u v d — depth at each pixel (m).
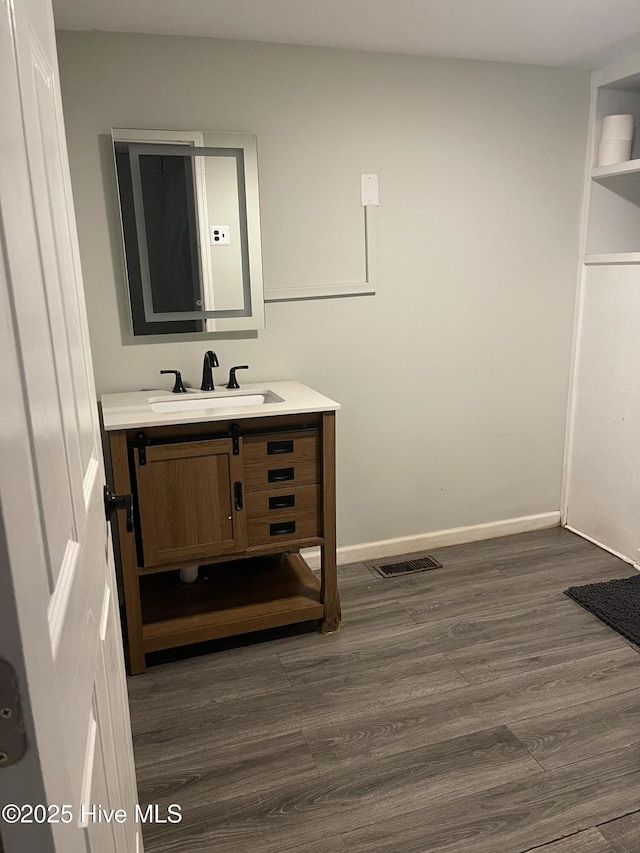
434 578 2.85
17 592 0.43
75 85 2.28
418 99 2.68
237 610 2.36
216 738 1.91
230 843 1.55
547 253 3.05
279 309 2.68
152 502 2.12
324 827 1.59
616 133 2.86
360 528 3.03
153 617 2.32
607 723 1.93
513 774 1.74
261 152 2.52
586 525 3.25
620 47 2.58
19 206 0.55
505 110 2.82
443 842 1.54
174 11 2.12
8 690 0.44
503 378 3.11
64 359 0.77
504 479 3.24
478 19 2.26
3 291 0.46
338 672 2.20
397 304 2.84
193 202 2.46
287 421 2.23
